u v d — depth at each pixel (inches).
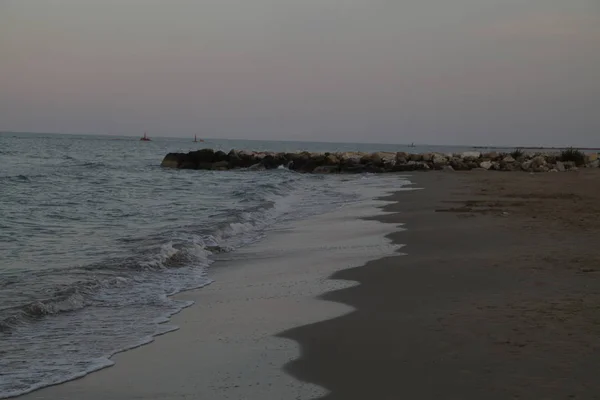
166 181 1306.6
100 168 1829.5
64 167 1846.7
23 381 204.8
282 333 250.8
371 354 217.8
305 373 202.7
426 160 1851.6
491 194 889.5
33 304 293.0
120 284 353.1
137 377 207.5
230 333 255.9
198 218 666.2
